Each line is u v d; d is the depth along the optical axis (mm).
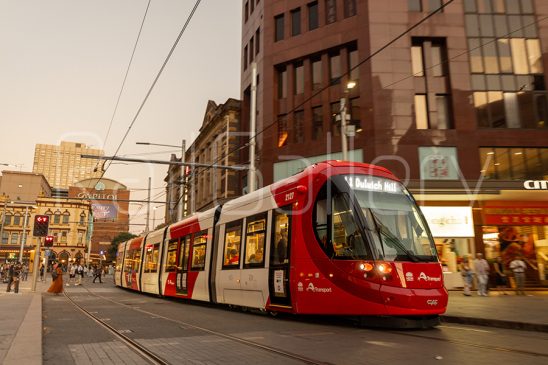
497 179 21031
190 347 6801
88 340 7574
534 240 21578
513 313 11273
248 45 31047
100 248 84812
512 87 22266
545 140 21594
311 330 8703
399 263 8789
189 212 42156
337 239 9391
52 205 74188
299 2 26047
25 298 17562
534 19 23016
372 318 8750
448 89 22281
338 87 23938
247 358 5941
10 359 5566
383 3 22891
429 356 6051
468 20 22938
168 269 18328
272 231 11211
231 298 12711
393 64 22203
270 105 26031
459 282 20578
